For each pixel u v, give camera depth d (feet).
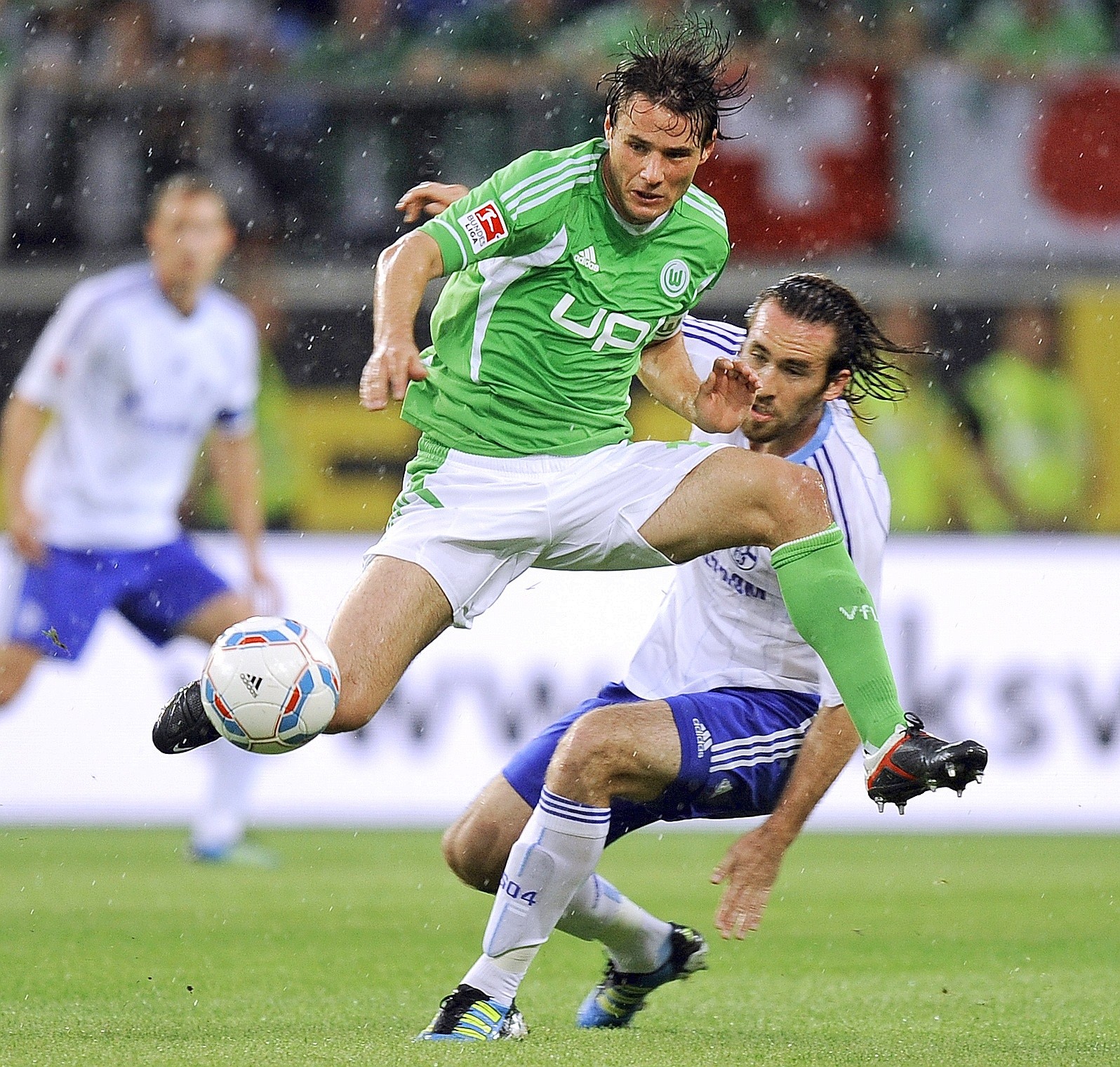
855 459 54.60
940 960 69.92
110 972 63.05
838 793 134.51
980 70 161.58
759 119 162.09
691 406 54.44
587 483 48.96
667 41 49.16
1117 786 128.67
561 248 48.78
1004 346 154.30
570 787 48.49
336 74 173.47
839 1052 45.27
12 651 113.50
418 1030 49.44
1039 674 128.88
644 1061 42.57
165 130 161.38
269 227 161.58
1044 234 161.89
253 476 118.93
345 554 131.85
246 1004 55.57
